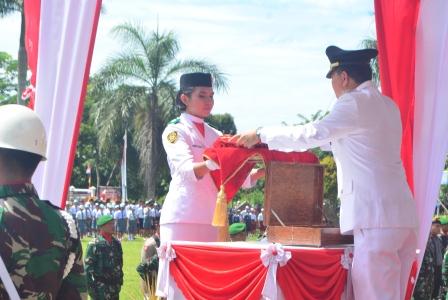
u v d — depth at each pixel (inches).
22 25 858.1
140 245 1075.3
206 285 148.3
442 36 175.0
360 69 150.3
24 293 95.0
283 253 136.9
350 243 157.8
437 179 173.5
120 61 1120.8
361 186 145.2
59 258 99.8
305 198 160.1
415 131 176.7
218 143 162.4
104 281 352.2
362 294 143.4
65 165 160.7
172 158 168.1
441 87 174.4
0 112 102.6
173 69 1132.5
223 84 1085.8
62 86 161.3
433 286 398.6
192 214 167.8
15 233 95.3
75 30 161.6
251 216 1148.5
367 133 145.9
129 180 1696.6
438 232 492.7
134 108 1133.7
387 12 181.0
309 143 143.1
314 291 141.8
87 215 1229.7
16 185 99.3
